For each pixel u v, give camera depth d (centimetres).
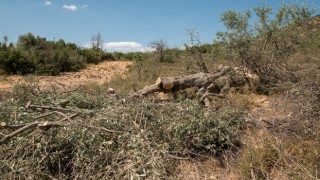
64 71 1897
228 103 570
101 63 2612
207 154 413
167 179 344
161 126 438
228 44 719
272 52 696
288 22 733
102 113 441
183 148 415
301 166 350
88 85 941
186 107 482
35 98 527
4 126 376
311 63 685
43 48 2273
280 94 607
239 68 724
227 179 361
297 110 486
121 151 366
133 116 452
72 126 387
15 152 358
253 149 389
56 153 368
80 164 354
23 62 1669
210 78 685
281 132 445
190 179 359
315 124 439
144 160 352
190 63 818
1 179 338
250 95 660
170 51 1222
